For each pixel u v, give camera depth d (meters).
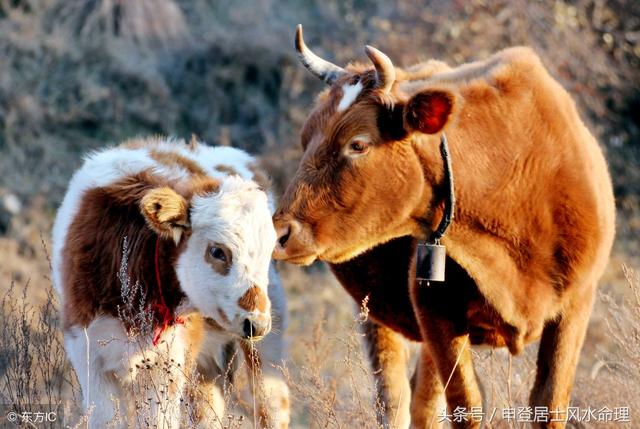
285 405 12.02
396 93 9.66
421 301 10.24
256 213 10.27
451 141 9.67
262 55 28.09
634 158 26.19
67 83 27.38
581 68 26.67
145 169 10.97
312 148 9.73
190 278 10.36
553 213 9.84
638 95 27.30
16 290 19.73
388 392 11.52
